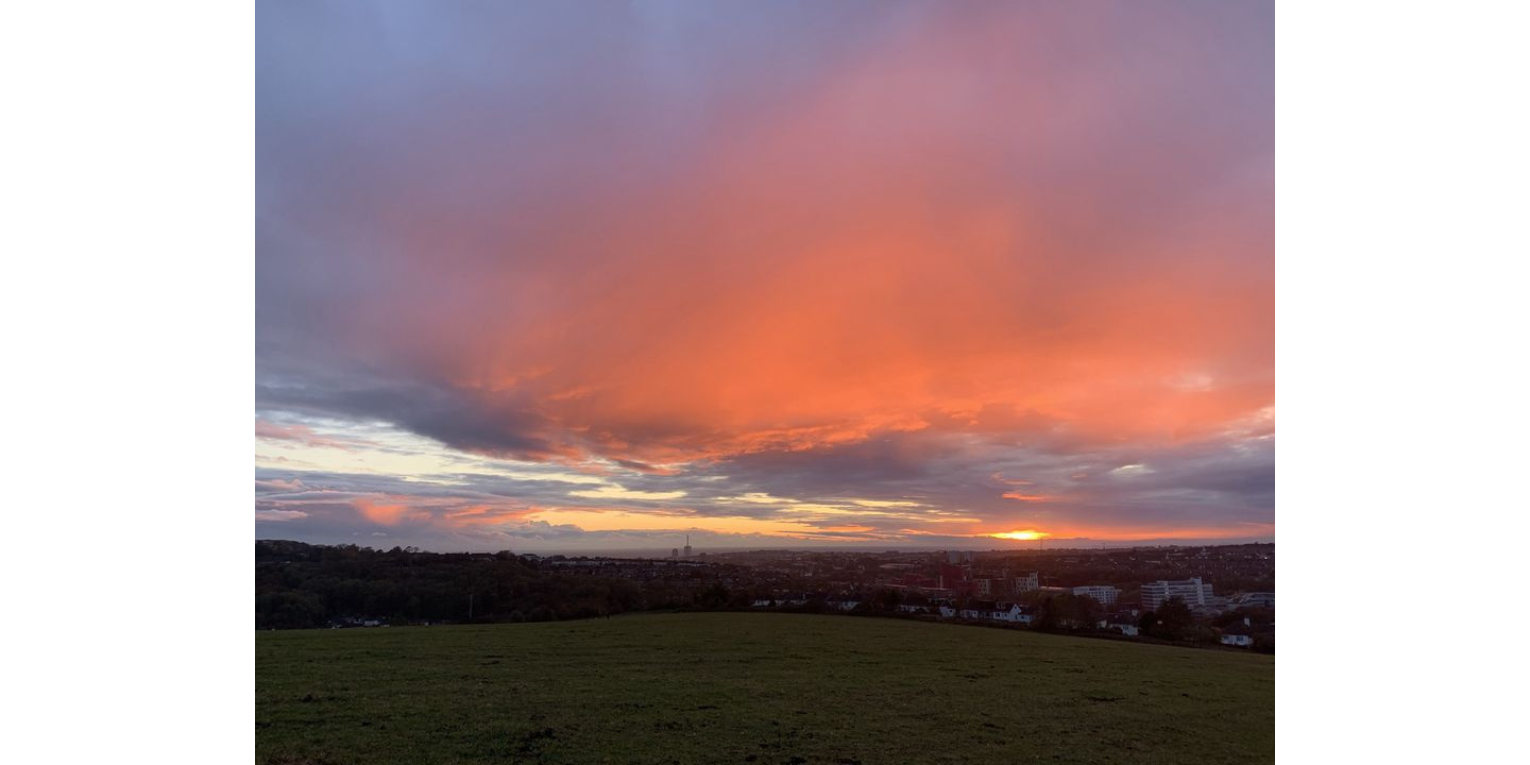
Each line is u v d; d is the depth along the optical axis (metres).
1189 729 7.68
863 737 7.30
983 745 7.26
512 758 6.80
